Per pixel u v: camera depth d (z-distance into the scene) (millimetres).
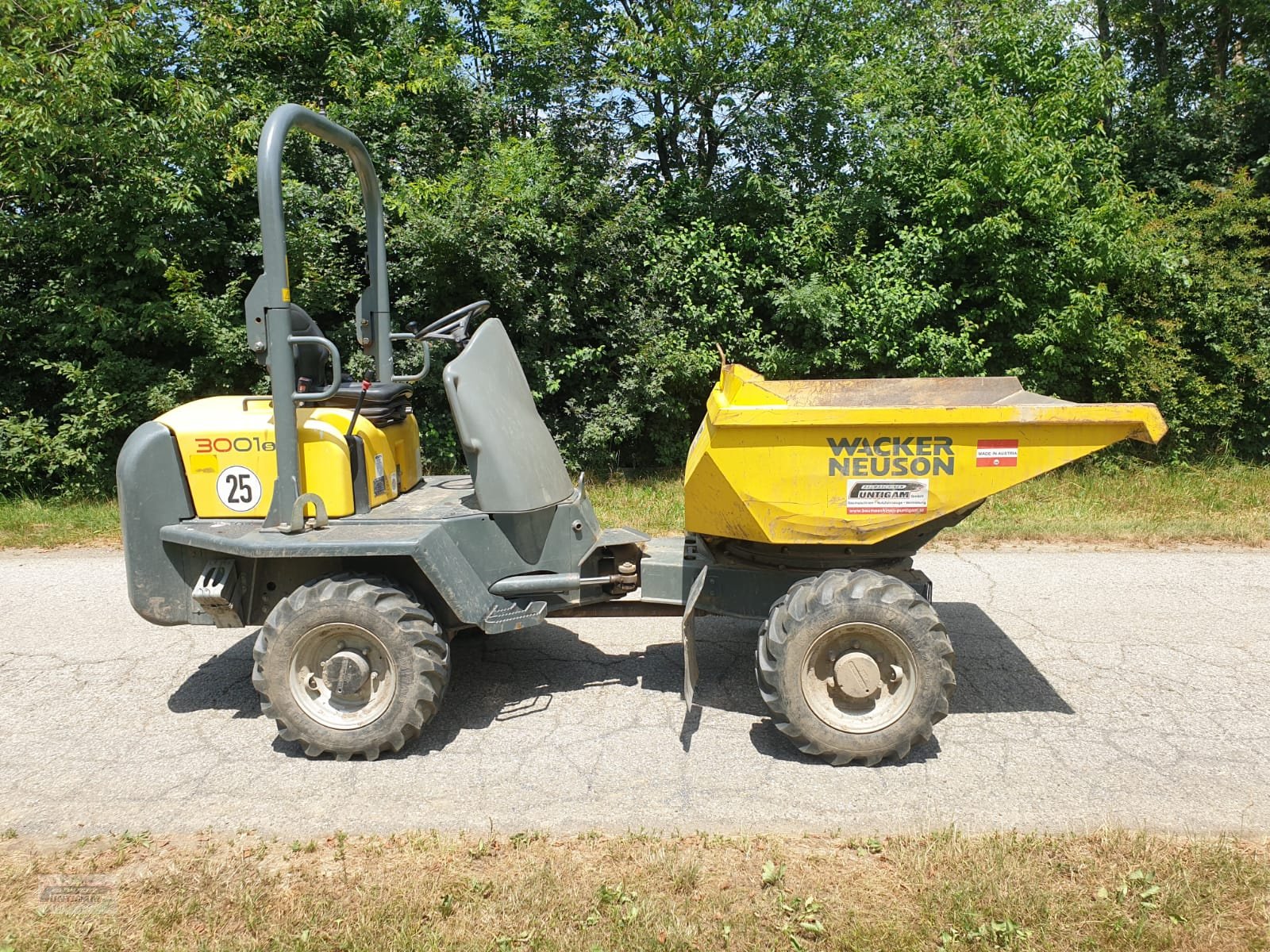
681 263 11445
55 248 10266
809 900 2959
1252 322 12109
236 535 4062
